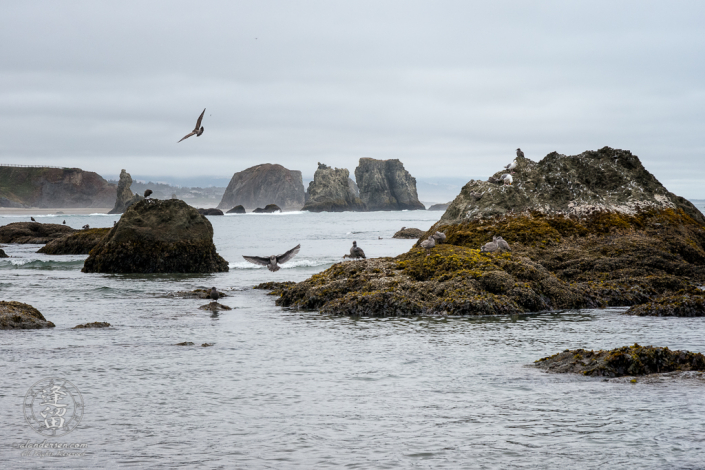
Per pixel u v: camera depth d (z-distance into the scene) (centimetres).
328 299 2886
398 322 2497
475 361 1822
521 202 4394
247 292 3506
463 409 1373
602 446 1146
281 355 1912
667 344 2036
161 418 1320
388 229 11600
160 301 3138
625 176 4616
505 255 3162
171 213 4747
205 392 1513
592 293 2955
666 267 3447
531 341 2103
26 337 2175
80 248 6078
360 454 1123
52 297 3275
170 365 1784
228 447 1159
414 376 1659
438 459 1096
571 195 4434
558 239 4009
